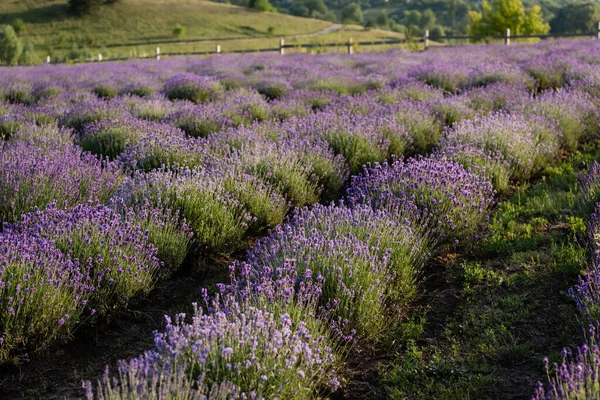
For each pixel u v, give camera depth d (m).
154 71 21.98
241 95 12.69
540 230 5.67
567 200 6.29
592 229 5.00
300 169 6.91
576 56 16.20
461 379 3.64
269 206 6.13
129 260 4.58
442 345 4.05
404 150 8.72
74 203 5.82
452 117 10.09
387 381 3.71
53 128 9.27
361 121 9.01
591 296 3.92
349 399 3.57
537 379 3.54
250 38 81.31
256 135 8.05
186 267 5.41
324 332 3.94
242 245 5.79
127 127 8.75
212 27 87.62
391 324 4.35
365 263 4.30
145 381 2.77
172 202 5.66
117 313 4.47
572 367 2.91
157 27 85.00
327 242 4.50
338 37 81.56
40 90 15.59
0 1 94.38
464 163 6.88
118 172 6.64
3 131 9.57
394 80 14.98
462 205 5.60
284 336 3.36
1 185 5.65
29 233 4.57
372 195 5.80
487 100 11.02
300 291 3.90
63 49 72.38
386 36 87.56
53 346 4.05
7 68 25.77
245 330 3.29
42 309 3.90
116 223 4.79
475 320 4.29
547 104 9.32
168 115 10.51
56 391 3.60
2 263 3.94
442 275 5.04
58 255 4.21
